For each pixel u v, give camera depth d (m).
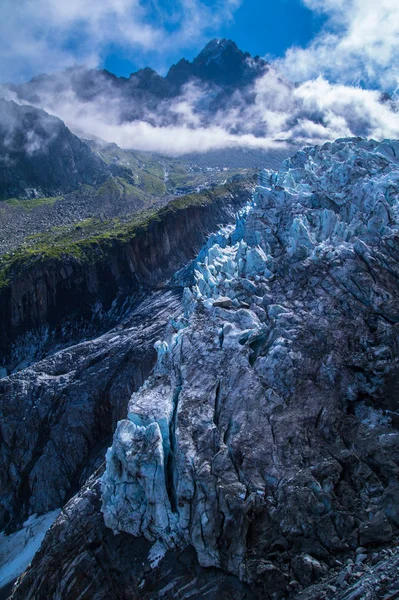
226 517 40.19
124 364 103.56
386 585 30.78
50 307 160.50
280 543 38.38
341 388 49.41
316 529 38.12
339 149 107.00
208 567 39.91
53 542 50.50
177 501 43.19
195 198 197.88
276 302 61.81
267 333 57.00
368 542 36.34
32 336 157.38
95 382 102.75
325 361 51.38
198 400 51.00
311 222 79.31
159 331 108.94
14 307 159.25
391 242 63.31
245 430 46.78
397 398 47.44
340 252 64.19
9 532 86.62
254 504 40.34
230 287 68.44
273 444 45.00
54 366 112.88
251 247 80.06
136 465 45.53
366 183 77.94
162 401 52.38
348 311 57.28
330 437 45.00
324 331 54.69
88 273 162.50
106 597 42.34
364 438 44.25
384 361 49.97
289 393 49.84
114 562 44.25
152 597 39.88
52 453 95.38
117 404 98.06
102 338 120.62
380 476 41.19
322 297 59.53
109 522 46.53
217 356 55.72
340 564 35.72
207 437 46.44
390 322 55.44
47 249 174.25
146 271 165.00
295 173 100.69
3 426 101.56
